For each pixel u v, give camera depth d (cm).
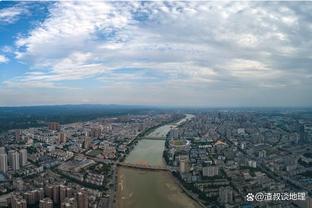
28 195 18562
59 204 18512
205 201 19100
